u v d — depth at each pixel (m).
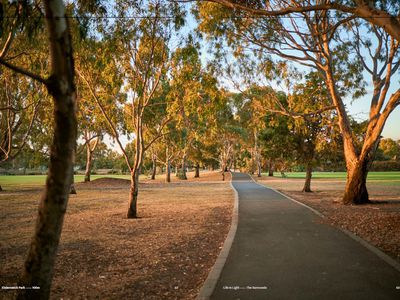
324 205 17.91
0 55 9.07
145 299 5.35
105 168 131.00
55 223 3.90
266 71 17.75
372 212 14.42
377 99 17.98
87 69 14.11
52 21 3.85
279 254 7.52
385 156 95.88
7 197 25.72
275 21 14.36
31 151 31.41
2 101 16.91
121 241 9.87
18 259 8.05
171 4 12.87
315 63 17.33
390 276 5.87
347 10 7.80
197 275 6.50
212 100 14.38
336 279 5.75
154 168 66.19
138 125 14.95
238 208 16.50
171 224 12.76
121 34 12.52
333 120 22.12
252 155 83.00
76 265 7.43
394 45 16.11
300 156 28.72
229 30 15.30
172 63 14.38
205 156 69.06
